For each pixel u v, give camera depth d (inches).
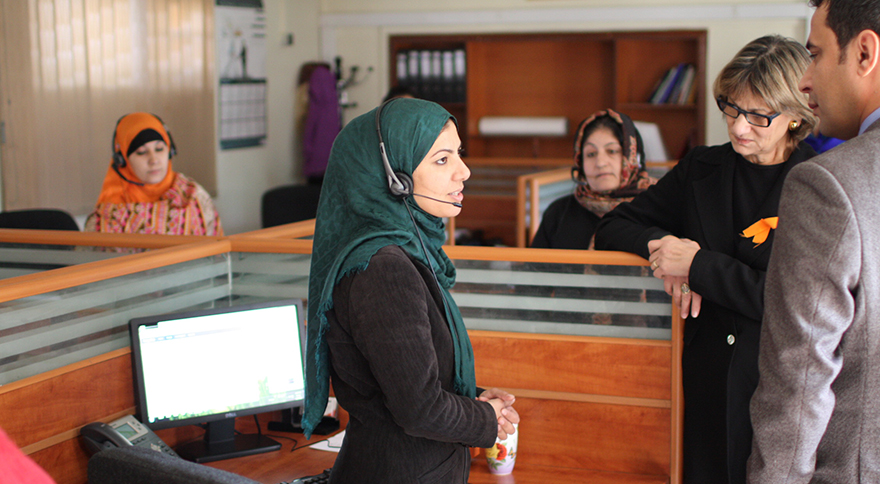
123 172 113.5
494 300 69.8
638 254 64.7
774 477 42.5
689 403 64.3
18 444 58.1
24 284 57.7
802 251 40.7
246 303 78.2
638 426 66.7
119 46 185.9
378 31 263.4
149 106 196.5
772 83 57.2
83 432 62.8
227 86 227.8
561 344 67.8
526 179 147.6
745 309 57.8
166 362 68.2
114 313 66.7
